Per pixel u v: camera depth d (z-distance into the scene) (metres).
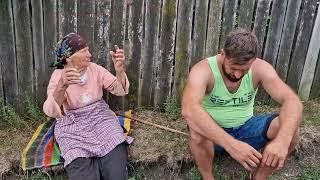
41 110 3.78
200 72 2.92
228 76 2.92
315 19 3.77
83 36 3.54
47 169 3.34
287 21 3.73
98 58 3.64
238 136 3.23
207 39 3.70
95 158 3.25
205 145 3.00
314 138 3.69
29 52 3.54
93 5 3.45
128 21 3.54
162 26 3.59
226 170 3.53
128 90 3.66
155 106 3.93
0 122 3.68
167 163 3.47
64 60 3.26
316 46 3.87
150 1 3.49
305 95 4.08
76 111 3.36
